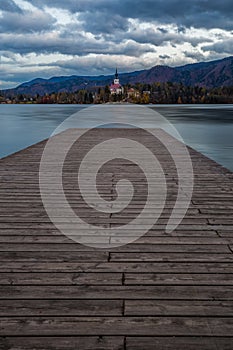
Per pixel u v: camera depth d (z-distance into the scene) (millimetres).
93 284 1492
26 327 1218
